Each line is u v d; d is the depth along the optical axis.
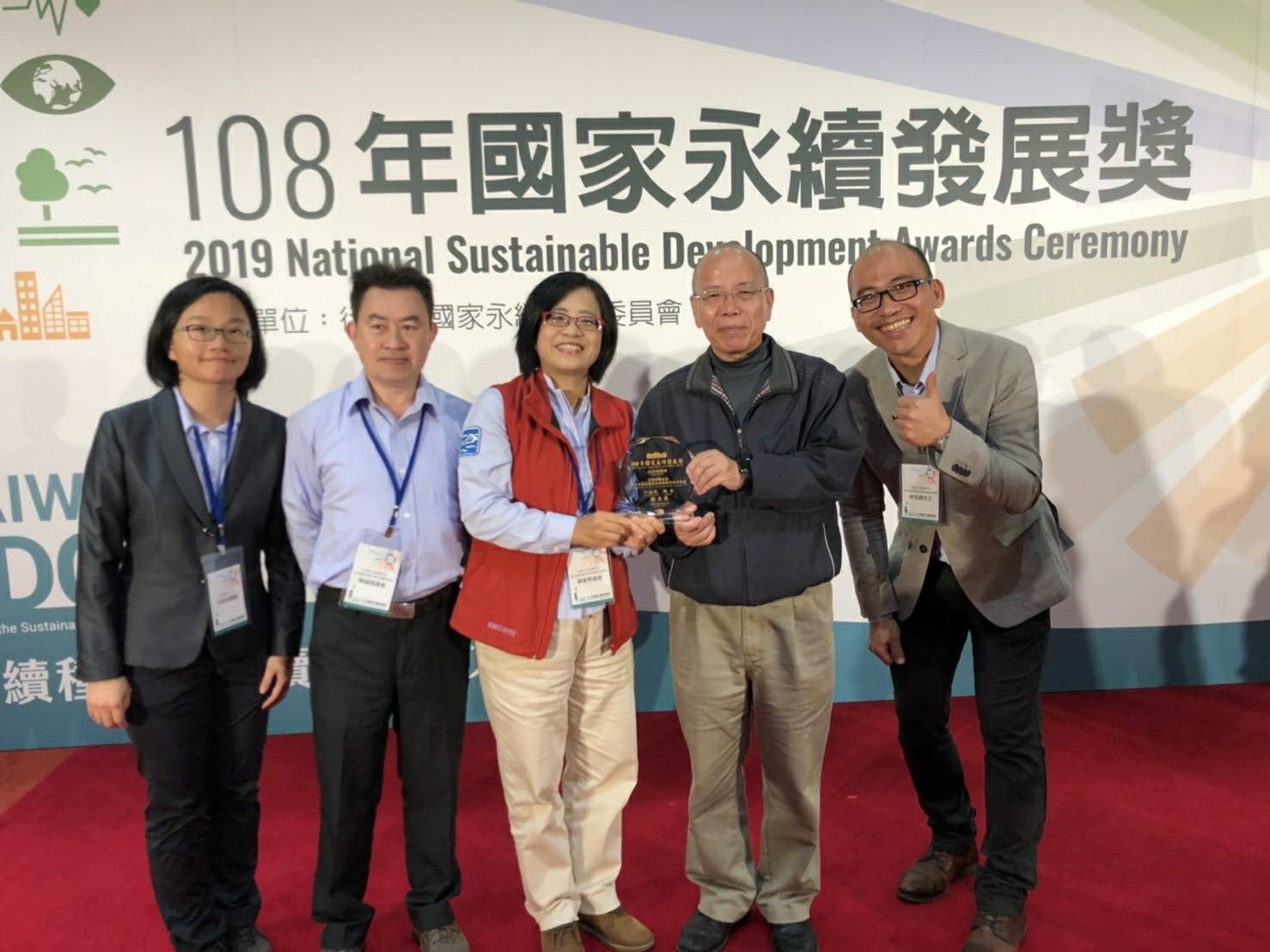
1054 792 2.70
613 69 3.05
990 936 1.95
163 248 3.02
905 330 1.90
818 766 1.98
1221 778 2.78
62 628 3.16
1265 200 3.23
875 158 3.14
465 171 3.07
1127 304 3.25
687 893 2.28
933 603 2.13
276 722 3.31
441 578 1.91
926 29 3.08
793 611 1.89
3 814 2.75
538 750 1.90
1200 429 3.32
